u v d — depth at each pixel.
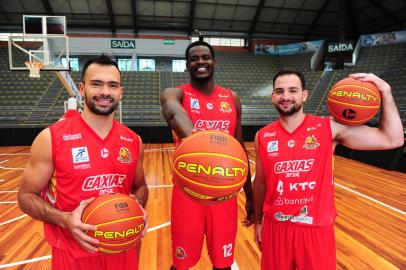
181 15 15.96
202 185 1.12
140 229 1.21
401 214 3.74
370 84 1.46
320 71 15.05
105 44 15.95
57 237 1.28
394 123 1.46
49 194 1.31
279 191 1.58
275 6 15.76
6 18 15.08
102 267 1.29
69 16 15.40
